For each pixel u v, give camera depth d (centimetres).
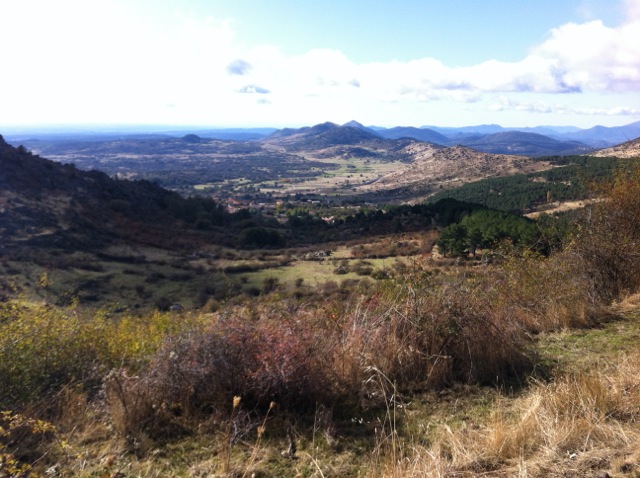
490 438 218
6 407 268
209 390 281
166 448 237
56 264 3294
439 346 336
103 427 256
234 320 334
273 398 279
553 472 188
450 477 191
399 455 216
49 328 352
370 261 3428
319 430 251
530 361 342
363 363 315
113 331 421
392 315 360
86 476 209
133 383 282
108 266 3647
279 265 3984
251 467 212
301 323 352
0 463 203
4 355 296
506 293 486
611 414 236
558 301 470
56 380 309
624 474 180
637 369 291
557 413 235
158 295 2983
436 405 284
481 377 319
